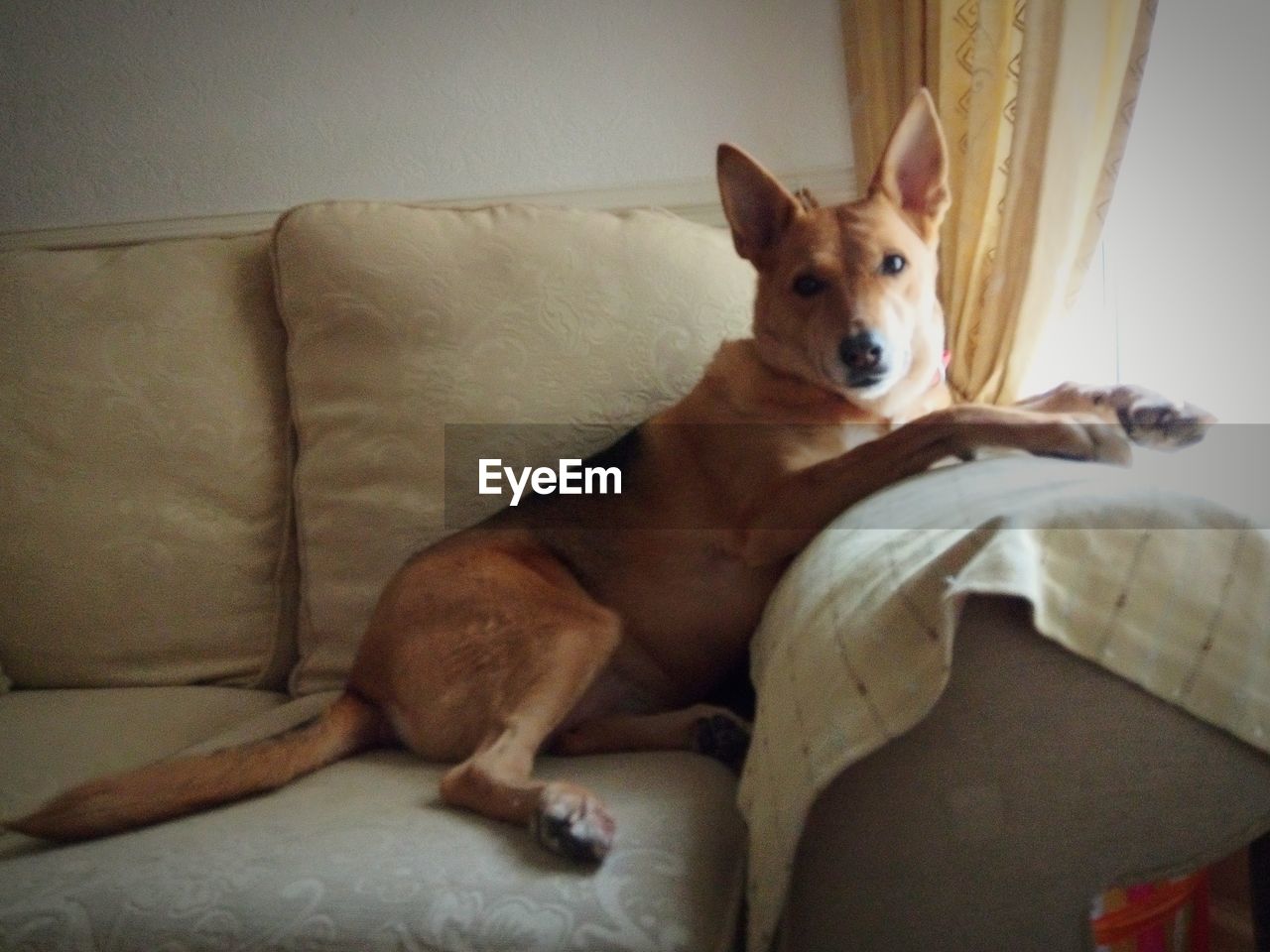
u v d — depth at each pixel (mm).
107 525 1616
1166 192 1405
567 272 1581
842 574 849
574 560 1405
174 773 1048
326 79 2143
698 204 2037
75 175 2250
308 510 1575
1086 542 696
